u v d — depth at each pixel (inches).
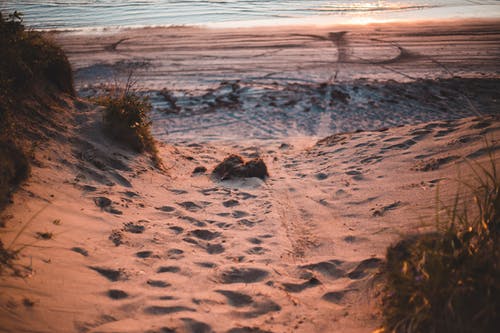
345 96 646.5
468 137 264.2
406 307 111.8
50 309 120.5
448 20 1160.8
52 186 208.1
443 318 103.8
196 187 277.0
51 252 151.9
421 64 809.5
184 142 482.9
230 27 1146.0
